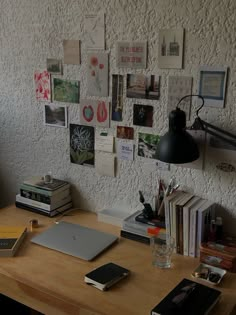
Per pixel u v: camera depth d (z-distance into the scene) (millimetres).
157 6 1600
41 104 2045
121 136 1821
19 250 1604
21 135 2180
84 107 1897
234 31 1470
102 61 1786
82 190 2023
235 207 1610
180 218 1555
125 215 1872
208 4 1496
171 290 1326
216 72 1533
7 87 2150
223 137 1529
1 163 2322
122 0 1675
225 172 1600
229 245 1523
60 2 1841
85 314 1253
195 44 1554
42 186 1959
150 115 1720
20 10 1977
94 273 1399
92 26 1773
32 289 1369
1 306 1928
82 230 1763
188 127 1611
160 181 1747
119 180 1888
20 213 1971
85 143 1943
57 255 1567
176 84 1627
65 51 1883
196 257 1563
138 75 1708
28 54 2016
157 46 1634
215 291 1293
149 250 1617
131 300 1291
